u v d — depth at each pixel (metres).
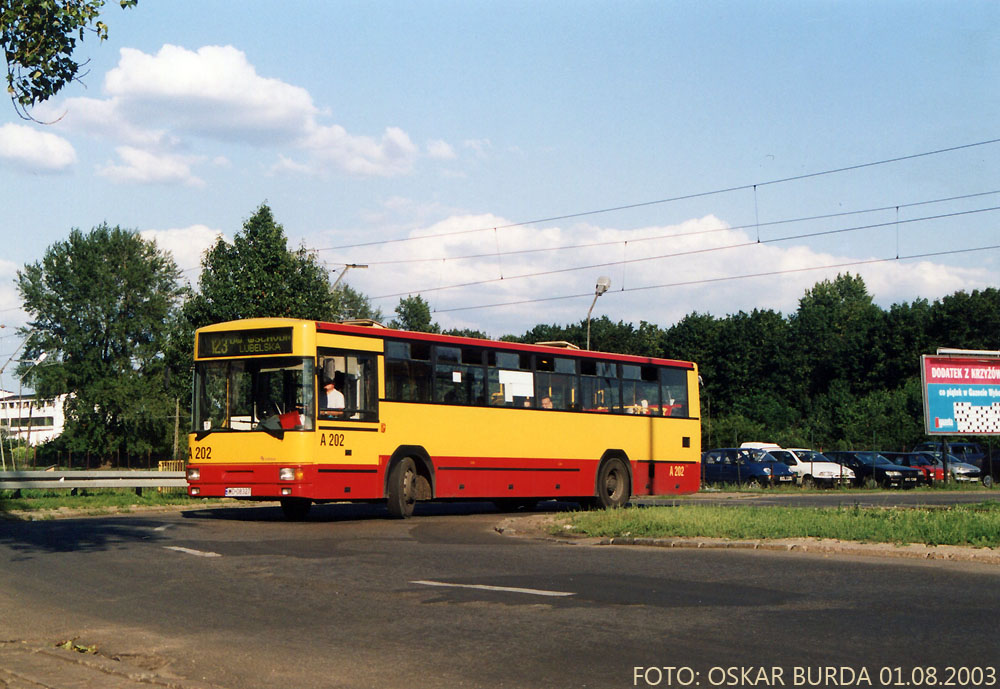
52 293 80.69
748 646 7.77
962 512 18.52
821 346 91.88
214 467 19.88
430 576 12.03
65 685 7.04
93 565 13.30
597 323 106.69
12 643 8.48
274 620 9.32
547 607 9.64
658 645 7.86
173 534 17.67
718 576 11.77
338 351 19.98
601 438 25.39
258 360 19.80
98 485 26.67
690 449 27.69
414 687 6.83
